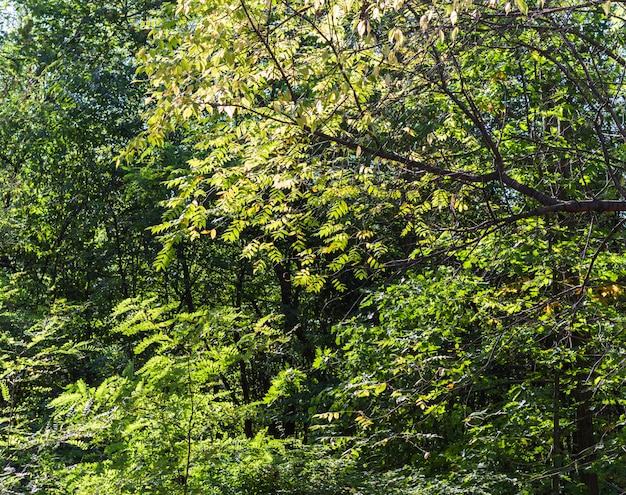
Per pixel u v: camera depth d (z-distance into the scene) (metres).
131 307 7.30
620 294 8.86
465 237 7.06
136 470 7.12
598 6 6.44
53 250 18.14
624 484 10.12
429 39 5.68
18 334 10.77
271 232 7.07
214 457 7.58
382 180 6.61
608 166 5.93
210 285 20.44
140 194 17.83
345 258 7.14
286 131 6.00
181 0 5.70
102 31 18.47
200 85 5.79
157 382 7.18
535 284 8.94
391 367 9.68
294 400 14.08
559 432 9.90
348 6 4.80
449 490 8.60
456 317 9.74
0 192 15.72
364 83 5.94
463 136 8.50
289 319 17.39
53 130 17.77
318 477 8.12
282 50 5.99
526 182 7.29
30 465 6.73
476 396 11.52
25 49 18.39
